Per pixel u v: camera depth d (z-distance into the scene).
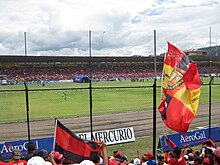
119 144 16.12
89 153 6.39
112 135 15.93
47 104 33.97
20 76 80.88
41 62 84.69
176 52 9.77
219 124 21.59
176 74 9.53
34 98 40.81
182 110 9.12
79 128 19.95
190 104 9.23
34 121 22.81
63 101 36.97
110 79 83.50
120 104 33.62
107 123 21.81
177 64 9.67
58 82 76.88
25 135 18.20
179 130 9.18
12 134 18.44
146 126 20.73
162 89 9.88
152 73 97.38
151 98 39.81
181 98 9.23
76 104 33.84
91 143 6.44
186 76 9.30
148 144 16.22
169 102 9.35
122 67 99.81
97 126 20.73
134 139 16.78
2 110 29.23
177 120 9.13
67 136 6.51
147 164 7.82
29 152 6.95
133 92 49.28
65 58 84.25
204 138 16.62
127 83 69.31
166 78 9.70
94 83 70.31
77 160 6.36
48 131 19.22
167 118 9.32
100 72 93.44
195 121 22.64
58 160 6.03
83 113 26.89
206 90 50.62
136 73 96.50
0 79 76.31
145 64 103.38
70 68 91.75
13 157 6.03
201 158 7.53
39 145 13.52
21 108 30.62
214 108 29.58
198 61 102.44
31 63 86.69
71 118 24.02
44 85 63.72
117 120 23.03
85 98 40.34
